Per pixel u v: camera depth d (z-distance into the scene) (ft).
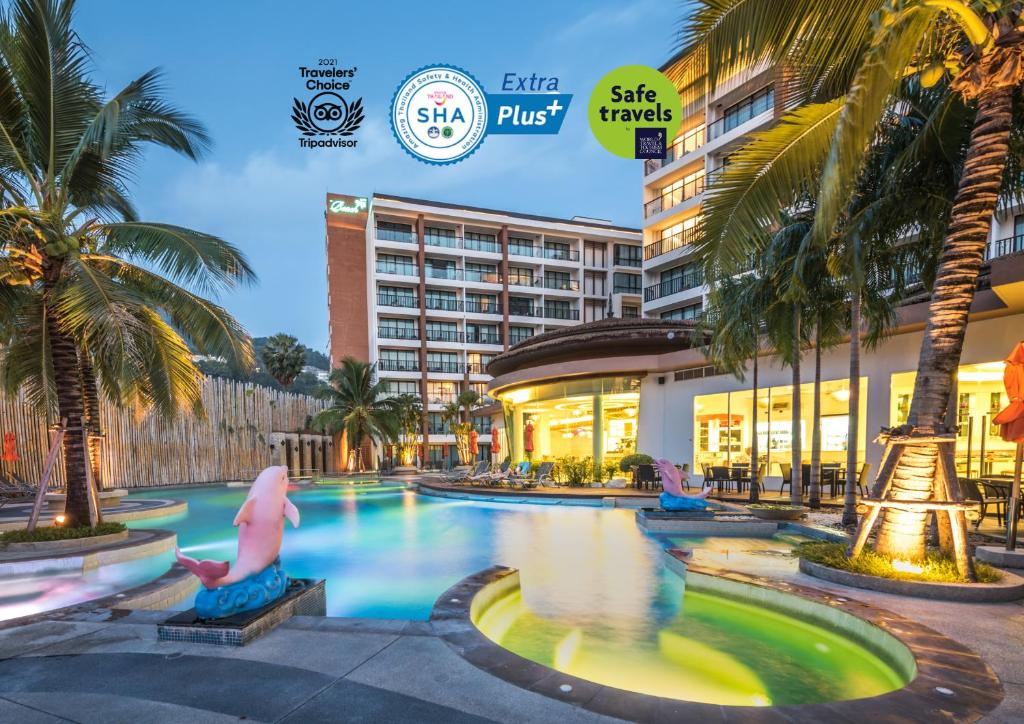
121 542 29.37
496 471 72.43
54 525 31.35
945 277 19.44
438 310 160.97
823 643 15.76
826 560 21.07
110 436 76.28
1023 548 24.41
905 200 27.02
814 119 19.83
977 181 18.70
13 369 36.50
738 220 21.21
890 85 15.47
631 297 173.88
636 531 36.37
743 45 16.99
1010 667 11.70
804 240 33.83
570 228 172.45
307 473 114.01
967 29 16.19
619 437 72.13
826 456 53.78
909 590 17.65
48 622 14.82
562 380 75.31
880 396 47.65
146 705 10.11
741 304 41.06
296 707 9.92
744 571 22.74
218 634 13.00
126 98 31.40
